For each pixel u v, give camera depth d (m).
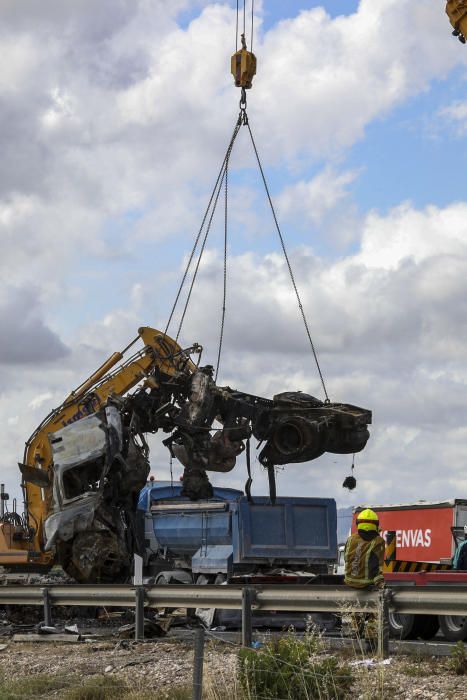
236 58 24.95
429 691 10.72
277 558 23.84
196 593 15.68
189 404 22.70
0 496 27.20
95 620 20.81
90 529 22.45
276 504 24.08
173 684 11.99
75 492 22.91
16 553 26.06
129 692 11.79
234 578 20.52
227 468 22.88
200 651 8.67
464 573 15.60
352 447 22.62
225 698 10.38
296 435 22.56
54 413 27.02
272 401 22.98
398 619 16.56
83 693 11.67
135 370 27.22
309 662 10.40
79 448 22.72
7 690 12.02
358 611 13.63
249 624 14.59
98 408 26.89
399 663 12.46
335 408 22.70
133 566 23.06
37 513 26.61
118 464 22.91
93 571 22.39
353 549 13.80
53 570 26.95
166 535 26.53
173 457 23.84
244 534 23.66
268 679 10.22
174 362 24.73
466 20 20.39
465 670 11.82
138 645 15.97
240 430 22.50
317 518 24.50
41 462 26.70
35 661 14.90
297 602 14.38
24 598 18.58
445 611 12.91
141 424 23.28
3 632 18.98
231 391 22.75
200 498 23.14
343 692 10.34
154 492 27.94
